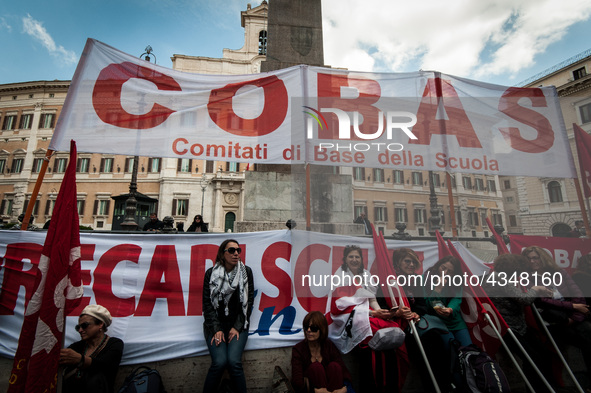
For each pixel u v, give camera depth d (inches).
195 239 111.4
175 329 102.7
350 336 93.0
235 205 998.4
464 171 125.3
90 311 88.0
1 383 96.0
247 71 1149.7
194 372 99.7
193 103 118.3
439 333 97.7
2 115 1155.3
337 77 128.0
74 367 82.6
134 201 260.8
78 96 109.0
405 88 129.2
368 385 92.7
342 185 128.2
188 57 1115.3
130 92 113.8
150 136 112.4
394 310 93.3
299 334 105.8
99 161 1039.6
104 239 106.8
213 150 116.2
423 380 97.9
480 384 85.1
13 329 99.8
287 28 179.2
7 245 104.2
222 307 95.2
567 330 109.3
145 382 85.3
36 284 74.8
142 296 104.5
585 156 128.9
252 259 112.0
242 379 87.2
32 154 1096.8
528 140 130.6
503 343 96.1
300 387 86.0
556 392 101.3
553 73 799.7
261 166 155.0
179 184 1000.2
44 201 1043.3
